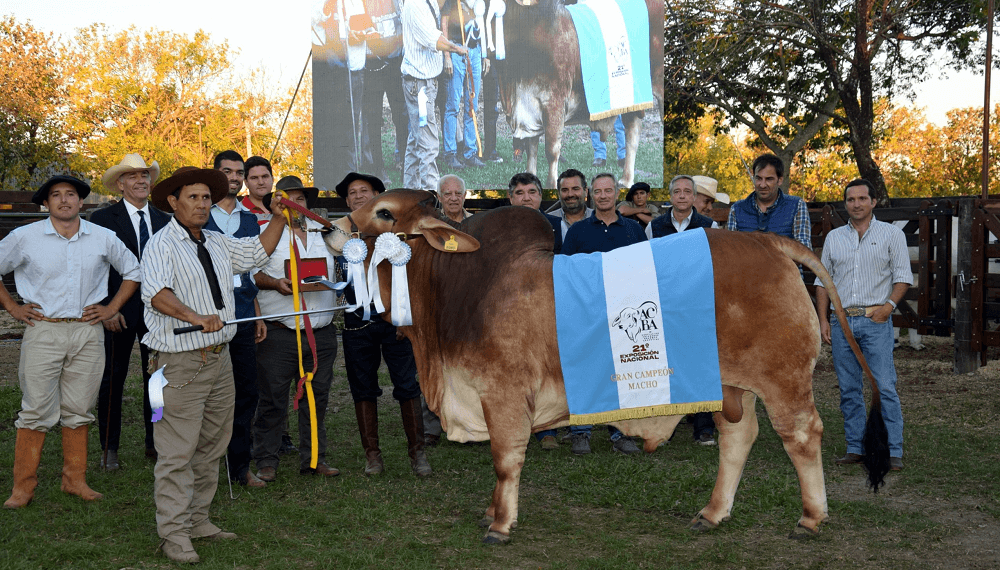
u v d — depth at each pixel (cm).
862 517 456
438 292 443
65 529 436
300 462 583
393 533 433
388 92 1542
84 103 3797
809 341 407
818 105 2198
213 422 421
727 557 396
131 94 3888
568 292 410
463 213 641
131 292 511
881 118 2820
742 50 2106
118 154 3647
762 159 586
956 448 605
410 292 452
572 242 607
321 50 1558
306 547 412
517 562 397
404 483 537
